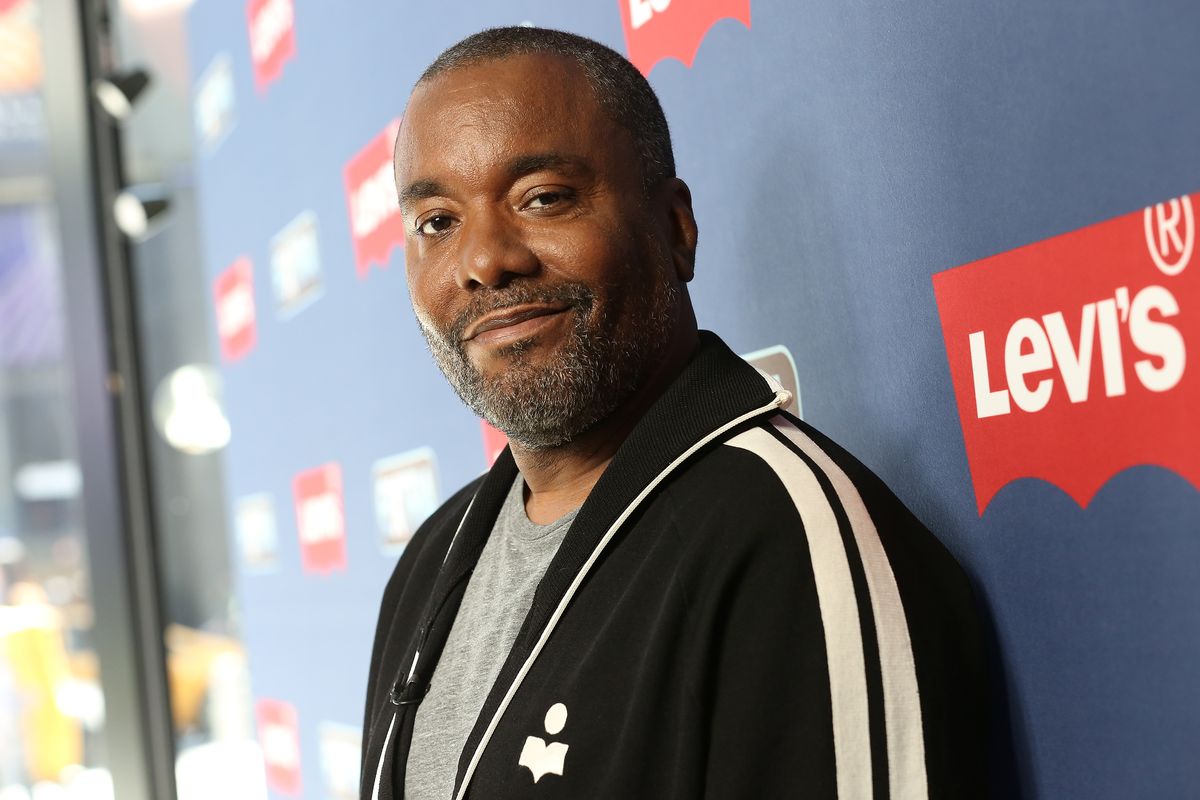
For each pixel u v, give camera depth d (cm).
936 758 62
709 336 79
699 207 102
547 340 75
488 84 76
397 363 155
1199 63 57
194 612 258
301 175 182
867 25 80
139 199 244
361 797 87
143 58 258
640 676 65
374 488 165
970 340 74
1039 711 71
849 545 64
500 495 88
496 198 76
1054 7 66
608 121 76
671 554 68
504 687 72
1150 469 62
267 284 200
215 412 253
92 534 265
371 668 102
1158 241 61
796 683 62
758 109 93
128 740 262
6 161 524
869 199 82
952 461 77
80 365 266
